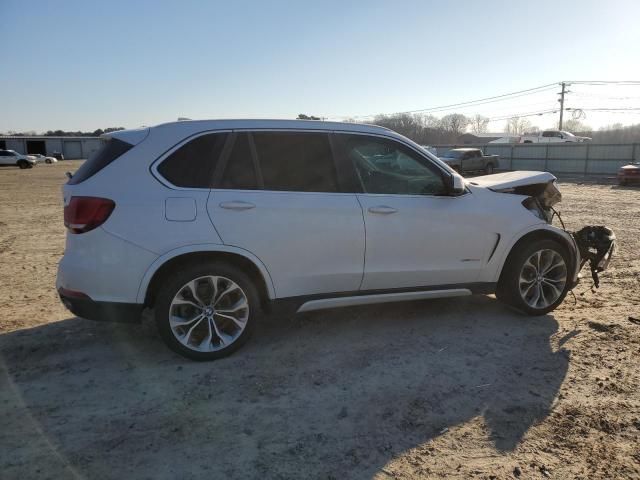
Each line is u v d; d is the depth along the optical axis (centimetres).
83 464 276
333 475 269
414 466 276
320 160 424
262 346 434
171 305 388
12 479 263
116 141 398
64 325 484
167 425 314
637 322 482
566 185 2442
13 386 364
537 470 272
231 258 400
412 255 446
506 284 490
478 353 418
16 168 4881
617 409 330
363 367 394
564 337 450
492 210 471
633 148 3206
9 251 851
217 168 398
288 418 322
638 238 921
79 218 373
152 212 377
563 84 5903
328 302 430
